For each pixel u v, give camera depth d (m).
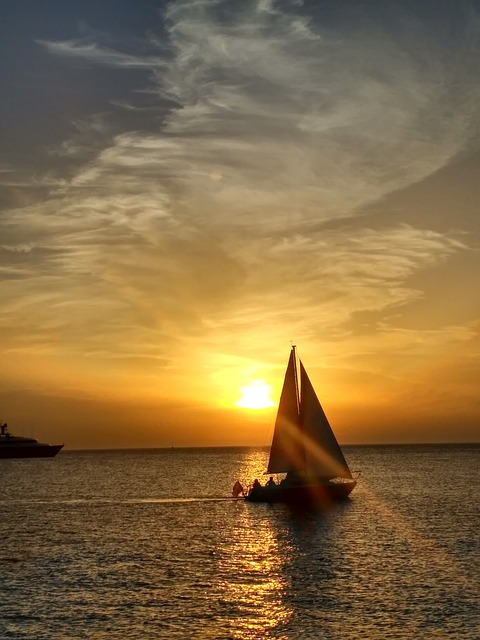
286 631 37.28
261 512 86.81
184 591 45.31
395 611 40.50
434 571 50.56
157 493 121.75
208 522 79.38
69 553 59.53
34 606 42.03
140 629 37.75
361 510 88.19
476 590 44.91
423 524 75.88
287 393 91.62
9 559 56.75
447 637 36.09
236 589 45.81
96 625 38.41
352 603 42.19
